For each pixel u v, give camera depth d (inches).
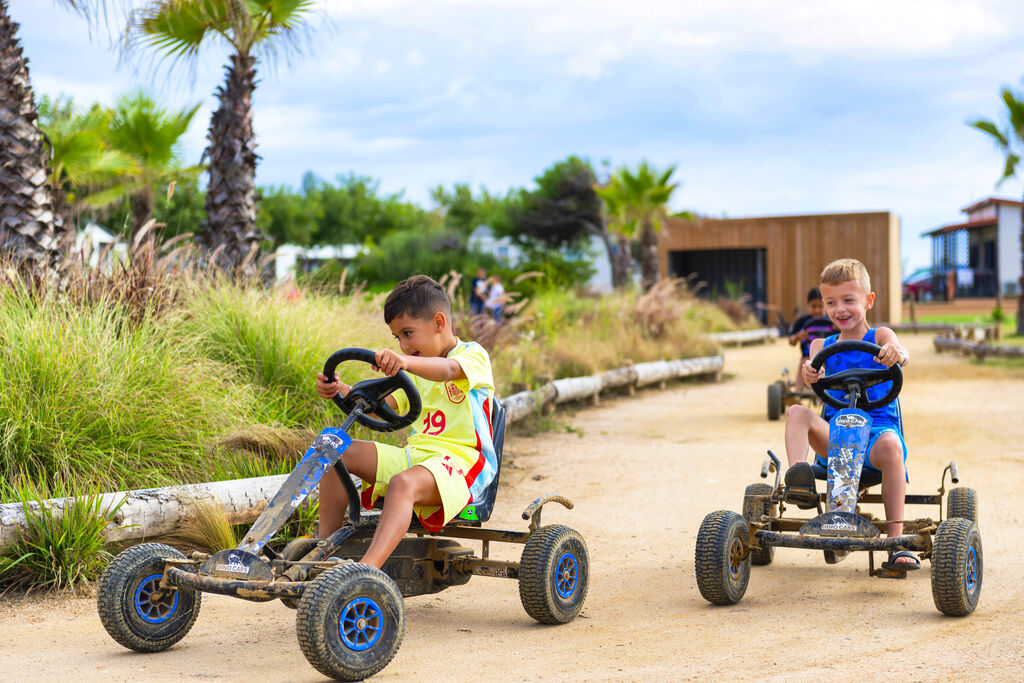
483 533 157.3
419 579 154.9
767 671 131.8
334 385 141.7
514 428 384.8
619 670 132.7
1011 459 307.7
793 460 178.7
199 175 631.2
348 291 358.6
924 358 744.3
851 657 137.7
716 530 165.2
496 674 130.9
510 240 1883.6
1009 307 1483.8
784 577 190.1
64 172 497.4
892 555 164.6
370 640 125.6
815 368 176.2
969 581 159.0
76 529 178.1
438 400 152.6
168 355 240.5
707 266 1187.3
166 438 219.9
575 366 505.4
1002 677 127.6
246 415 240.7
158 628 139.0
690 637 149.5
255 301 296.7
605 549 213.9
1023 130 742.5
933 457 315.3
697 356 642.2
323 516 146.5
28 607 166.1
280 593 122.3
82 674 130.3
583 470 307.6
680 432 393.4
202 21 370.6
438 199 2158.0
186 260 337.4
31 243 283.4
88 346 226.2
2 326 223.6
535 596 151.6
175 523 192.2
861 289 189.5
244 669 133.0
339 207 2182.6
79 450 203.8
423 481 139.9
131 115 597.6
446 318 153.2
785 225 1083.3
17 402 203.9
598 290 805.9
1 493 187.9
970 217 1815.9
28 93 287.6
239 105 425.1
